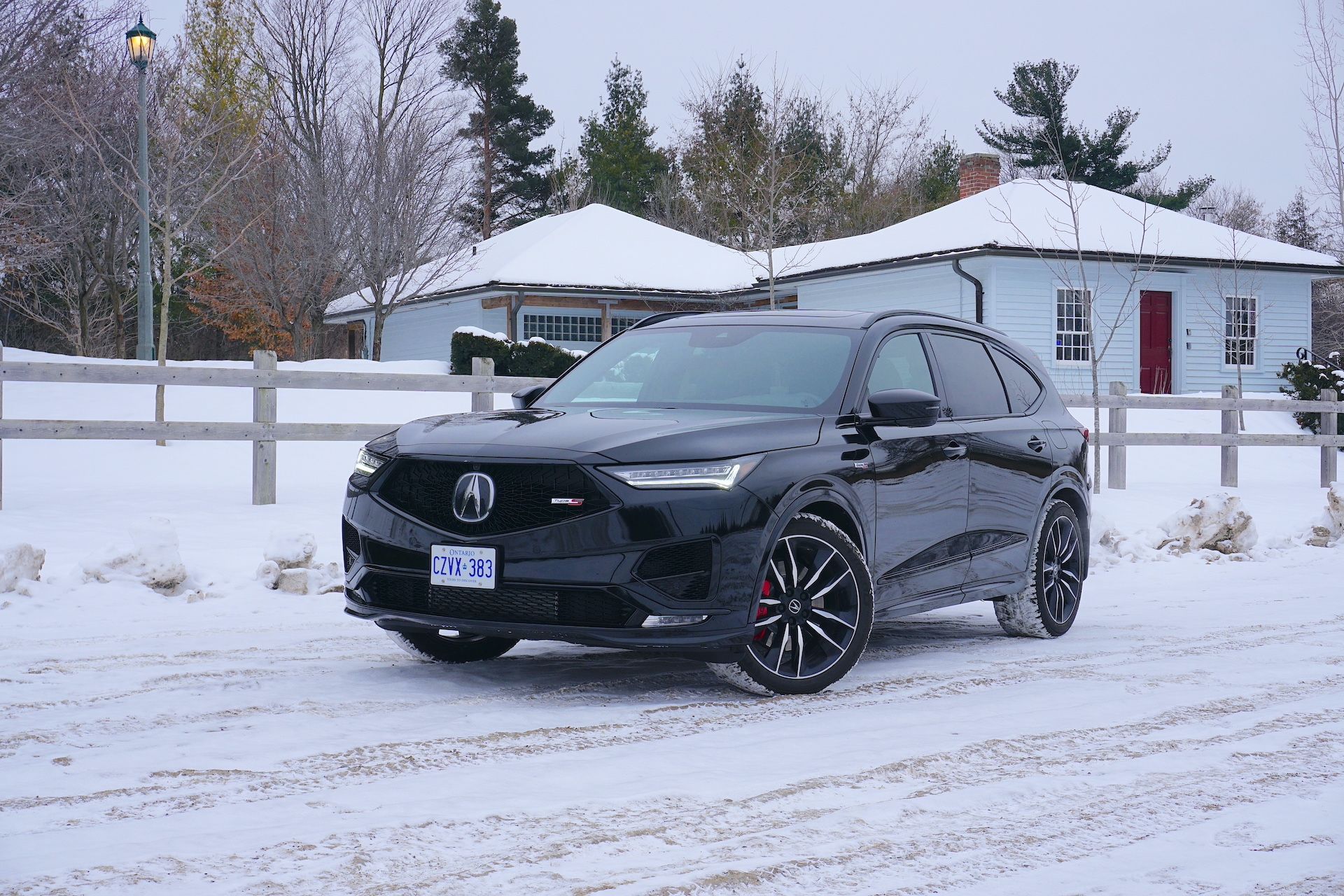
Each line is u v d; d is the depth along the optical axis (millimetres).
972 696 5336
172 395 20719
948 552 6219
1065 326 27688
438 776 3916
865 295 30422
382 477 5336
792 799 3744
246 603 7656
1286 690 5492
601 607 4887
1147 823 3594
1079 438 7375
